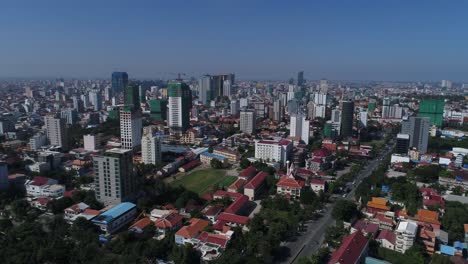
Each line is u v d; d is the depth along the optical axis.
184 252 189.50
